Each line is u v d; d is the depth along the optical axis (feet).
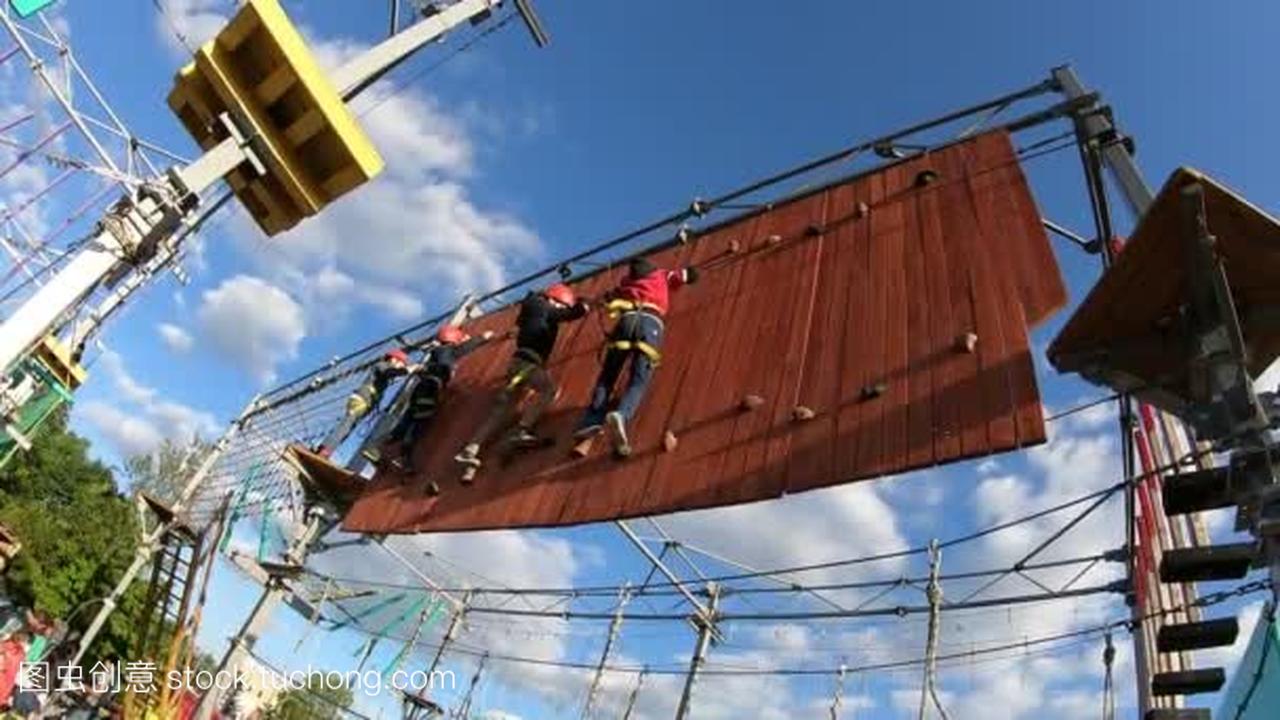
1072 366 16.93
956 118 26.96
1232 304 14.55
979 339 20.16
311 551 42.68
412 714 83.76
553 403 29.30
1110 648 37.50
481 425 31.81
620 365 26.43
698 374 25.79
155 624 66.08
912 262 23.50
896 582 55.16
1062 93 24.95
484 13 39.47
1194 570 15.24
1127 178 21.59
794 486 20.31
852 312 23.70
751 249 29.01
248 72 27.30
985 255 21.93
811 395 22.31
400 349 47.19
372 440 38.47
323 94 26.94
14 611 98.78
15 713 72.49
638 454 24.53
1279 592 13.37
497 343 37.14
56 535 106.63
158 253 28.43
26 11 42.06
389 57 34.60
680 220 33.06
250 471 54.29
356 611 79.51
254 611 41.70
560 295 31.35
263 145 27.58
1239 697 22.63
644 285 27.32
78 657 63.62
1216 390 14.87
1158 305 15.76
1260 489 13.83
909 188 25.86
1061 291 19.71
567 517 24.21
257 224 29.43
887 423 20.02
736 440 22.67
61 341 60.29
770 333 25.18
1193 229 14.30
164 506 63.93
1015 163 23.45
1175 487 14.84
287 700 95.81
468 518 27.22
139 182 26.73
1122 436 30.22
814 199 28.81
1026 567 42.52
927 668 53.16
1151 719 17.89
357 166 27.68
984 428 18.21
